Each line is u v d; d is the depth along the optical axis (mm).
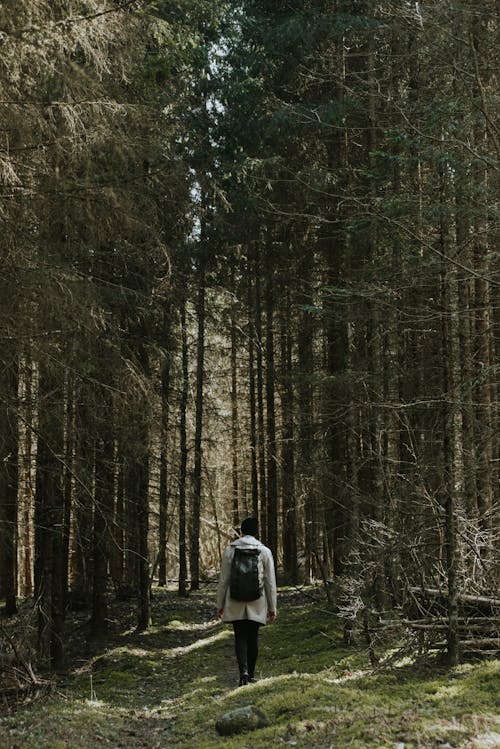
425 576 7645
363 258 11273
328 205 12531
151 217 10031
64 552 12906
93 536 12156
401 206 8062
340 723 5258
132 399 9461
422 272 7863
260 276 17422
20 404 8414
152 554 21359
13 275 7500
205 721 6438
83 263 10094
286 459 18781
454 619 6793
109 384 9656
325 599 15180
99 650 12539
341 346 12891
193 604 18156
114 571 18375
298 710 5938
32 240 7930
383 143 9664
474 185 7410
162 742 6125
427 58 8508
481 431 9109
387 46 11453
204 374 20984
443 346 6938
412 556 7527
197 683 9242
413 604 7555
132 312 11336
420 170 8961
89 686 9492
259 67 13797
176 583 24125
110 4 8531
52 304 7598
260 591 7543
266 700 6344
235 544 7766
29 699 8117
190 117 13812
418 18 7258
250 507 27922
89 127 8336
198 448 19297
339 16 10523
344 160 11094
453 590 6809
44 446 9828
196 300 16281
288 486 18578
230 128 14180
